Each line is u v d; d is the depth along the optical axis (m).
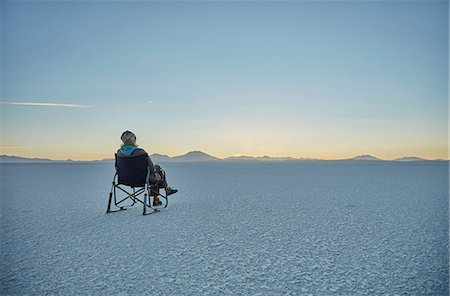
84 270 3.15
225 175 17.61
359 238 4.12
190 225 4.85
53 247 3.86
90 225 4.93
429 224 4.84
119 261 3.38
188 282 2.87
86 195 8.43
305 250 3.67
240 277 2.96
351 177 15.46
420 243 3.90
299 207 6.25
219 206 6.40
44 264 3.31
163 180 6.34
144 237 4.24
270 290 2.71
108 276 3.01
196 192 8.61
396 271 3.06
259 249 3.71
